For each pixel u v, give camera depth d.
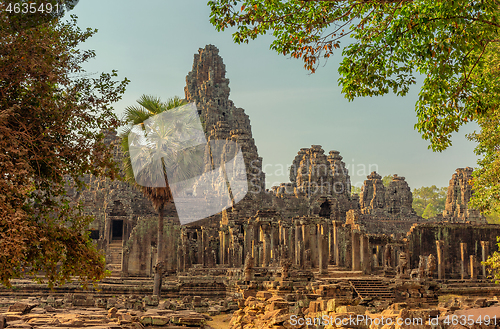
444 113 16.98
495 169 27.91
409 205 83.06
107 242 55.94
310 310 20.72
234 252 47.81
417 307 32.31
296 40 15.14
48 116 12.22
